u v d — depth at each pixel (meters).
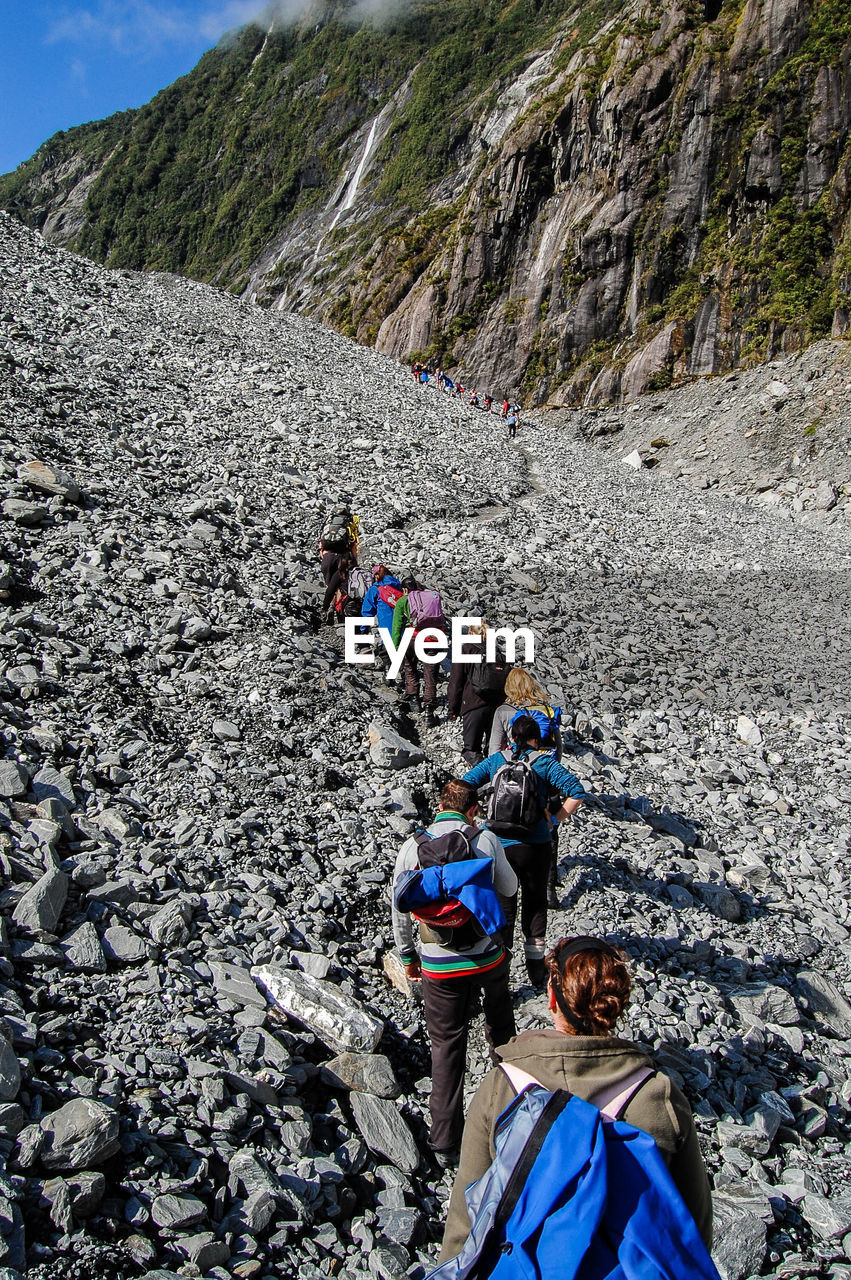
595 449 40.62
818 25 62.44
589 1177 2.03
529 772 4.94
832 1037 5.68
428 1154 4.00
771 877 7.37
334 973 4.84
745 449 39.56
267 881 5.38
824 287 58.81
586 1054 2.27
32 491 9.79
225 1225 3.16
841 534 29.61
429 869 3.87
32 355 14.88
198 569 9.70
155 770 6.17
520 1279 1.97
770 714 11.09
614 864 6.72
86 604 8.10
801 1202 4.20
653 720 10.20
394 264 104.75
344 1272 3.21
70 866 4.75
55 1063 3.48
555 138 79.38
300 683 8.24
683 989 5.46
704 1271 2.01
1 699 6.25
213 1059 3.85
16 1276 2.62
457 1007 3.89
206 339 22.30
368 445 18.75
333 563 10.05
